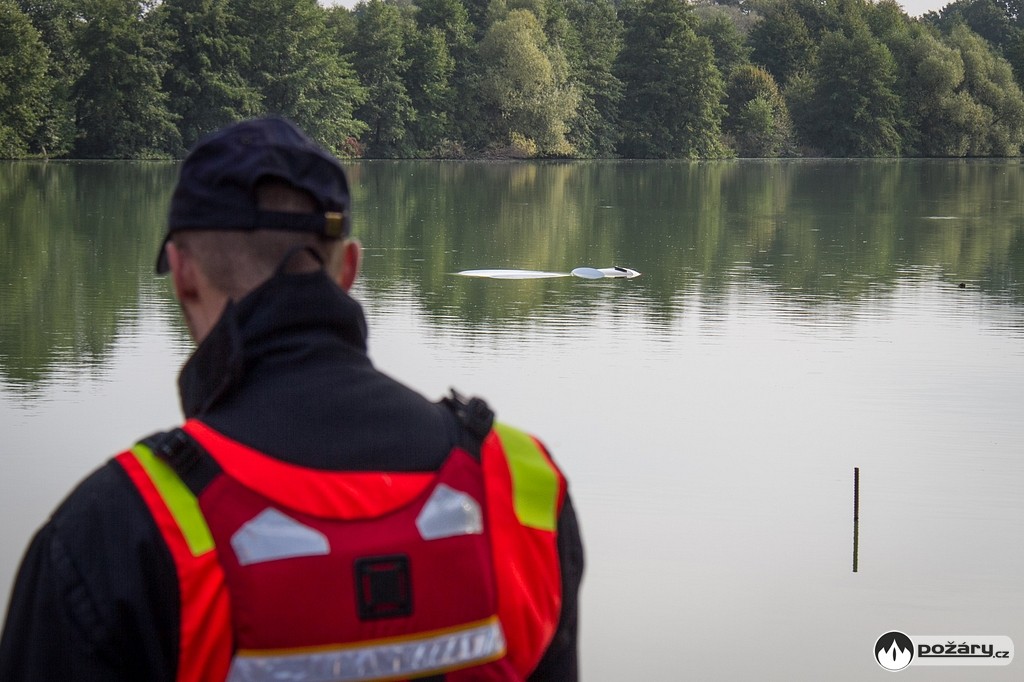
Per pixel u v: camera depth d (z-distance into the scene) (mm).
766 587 5918
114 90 57812
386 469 1591
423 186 45344
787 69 101438
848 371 11367
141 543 1476
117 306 15008
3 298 15656
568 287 17578
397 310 15023
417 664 1544
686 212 33812
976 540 6590
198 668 1477
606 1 85938
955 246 24578
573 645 1765
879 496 7340
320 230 1675
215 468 1523
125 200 33906
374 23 71375
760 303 16125
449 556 1575
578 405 9789
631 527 6727
